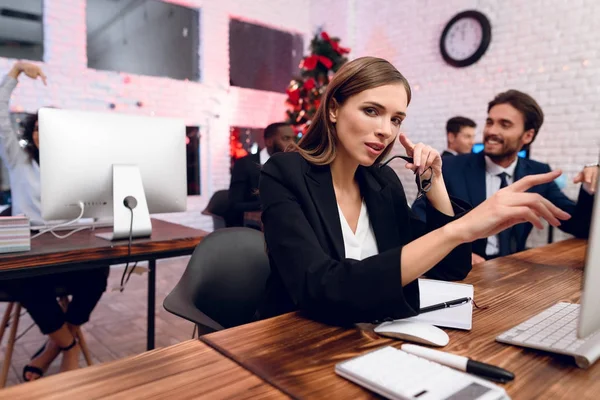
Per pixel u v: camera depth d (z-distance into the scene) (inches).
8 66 137.3
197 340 29.2
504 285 44.3
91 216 65.8
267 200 37.2
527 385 23.3
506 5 154.0
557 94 143.5
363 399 21.6
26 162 86.3
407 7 183.6
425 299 38.0
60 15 144.1
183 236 68.7
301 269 31.8
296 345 28.3
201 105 177.5
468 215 27.9
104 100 154.4
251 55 199.2
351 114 35.3
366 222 43.2
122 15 161.5
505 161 80.3
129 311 113.5
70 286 73.6
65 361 73.7
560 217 26.6
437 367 23.9
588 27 136.0
